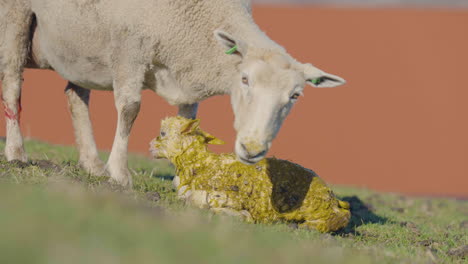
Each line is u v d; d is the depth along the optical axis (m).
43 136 52.66
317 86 10.52
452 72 72.81
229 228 8.22
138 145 50.19
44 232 5.79
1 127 47.72
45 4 12.42
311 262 6.77
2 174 10.27
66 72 12.97
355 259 7.52
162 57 11.63
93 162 13.69
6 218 6.11
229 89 11.55
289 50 76.69
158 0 11.31
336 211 10.41
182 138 10.62
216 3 11.41
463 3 106.56
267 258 6.45
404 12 85.94
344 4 107.31
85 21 11.84
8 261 4.90
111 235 6.11
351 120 62.47
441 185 47.59
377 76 71.75
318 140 58.22
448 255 10.34
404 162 53.97
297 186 10.41
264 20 83.88
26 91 63.12
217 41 11.36
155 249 5.82
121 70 11.71
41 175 10.48
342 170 50.88
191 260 5.75
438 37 80.00
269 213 10.18
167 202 10.01
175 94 12.15
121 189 10.54
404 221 14.05
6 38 12.91
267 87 9.89
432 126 61.94
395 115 64.00
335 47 77.88
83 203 7.59
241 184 10.18
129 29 11.44
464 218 17.36
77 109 13.87
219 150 50.22
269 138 9.78
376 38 80.06
